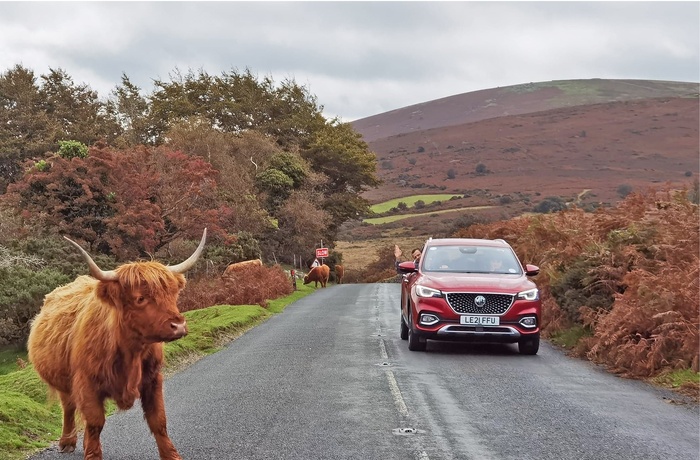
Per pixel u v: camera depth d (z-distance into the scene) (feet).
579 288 53.01
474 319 42.60
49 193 97.04
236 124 244.42
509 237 90.68
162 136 209.56
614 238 52.21
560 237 71.92
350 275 241.55
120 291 18.97
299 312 75.51
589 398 30.73
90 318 19.89
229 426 25.45
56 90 225.76
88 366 19.63
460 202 481.46
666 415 27.78
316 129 247.50
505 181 626.23
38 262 78.28
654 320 39.27
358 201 243.81
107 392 19.77
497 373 36.70
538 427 25.27
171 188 107.14
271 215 183.11
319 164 237.86
